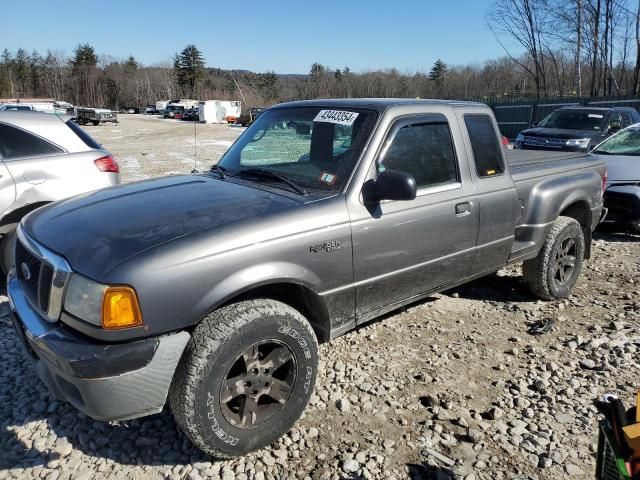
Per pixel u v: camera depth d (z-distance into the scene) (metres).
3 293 5.09
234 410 2.76
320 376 3.60
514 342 4.17
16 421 3.11
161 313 2.43
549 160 5.10
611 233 7.85
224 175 3.64
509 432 3.05
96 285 2.39
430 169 3.63
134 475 2.68
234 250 2.62
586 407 3.29
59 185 5.21
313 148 3.53
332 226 2.99
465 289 5.30
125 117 78.69
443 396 3.39
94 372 2.33
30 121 5.20
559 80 37.72
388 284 3.39
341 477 2.68
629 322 4.54
